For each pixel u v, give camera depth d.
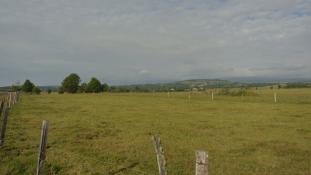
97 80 108.88
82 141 16.84
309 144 16.66
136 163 12.67
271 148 15.74
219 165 12.68
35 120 24.73
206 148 15.66
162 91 110.25
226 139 17.88
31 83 96.50
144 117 28.08
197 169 6.39
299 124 23.42
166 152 14.77
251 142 17.09
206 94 71.69
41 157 9.70
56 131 19.80
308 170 12.08
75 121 24.84
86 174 10.98
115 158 13.37
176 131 20.47
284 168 12.34
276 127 22.14
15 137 17.00
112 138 17.89
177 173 11.49
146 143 16.58
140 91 114.81
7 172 11.08
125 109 36.19
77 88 108.00
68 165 11.95
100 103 46.69
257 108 36.22
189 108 37.25
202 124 23.62
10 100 34.53
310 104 41.62
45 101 50.75
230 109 35.41
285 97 57.22
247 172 11.80
